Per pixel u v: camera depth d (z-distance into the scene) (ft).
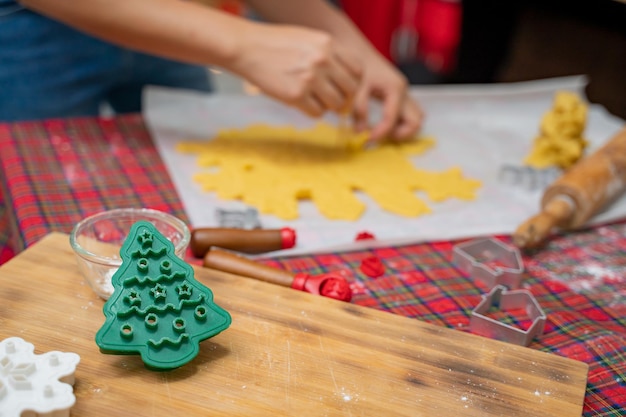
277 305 1.53
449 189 2.23
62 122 2.45
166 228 1.62
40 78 2.60
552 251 1.96
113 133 2.42
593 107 2.88
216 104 2.72
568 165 2.40
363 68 2.40
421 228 2.02
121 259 1.44
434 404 1.34
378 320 1.52
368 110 2.68
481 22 4.41
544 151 2.46
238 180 2.17
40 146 2.27
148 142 2.39
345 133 2.57
